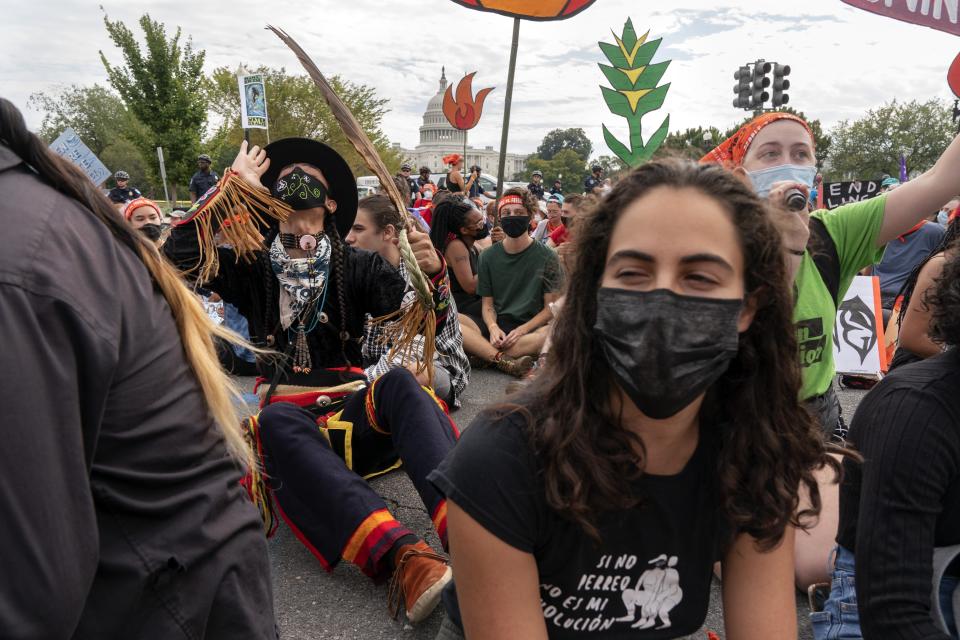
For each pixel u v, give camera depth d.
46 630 0.82
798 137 2.52
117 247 1.00
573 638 1.26
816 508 1.30
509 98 6.63
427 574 2.05
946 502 1.47
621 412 1.16
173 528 1.01
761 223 1.08
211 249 2.36
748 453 1.22
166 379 1.01
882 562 1.46
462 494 1.13
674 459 1.21
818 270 2.44
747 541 1.29
